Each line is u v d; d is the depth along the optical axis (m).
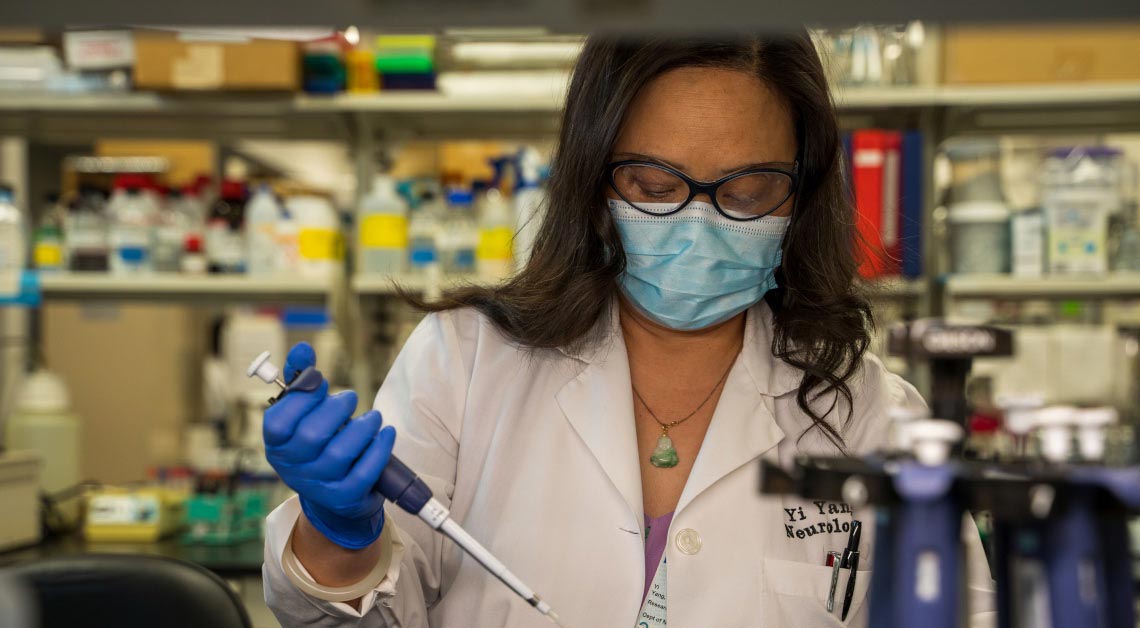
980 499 0.56
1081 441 0.64
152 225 3.21
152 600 1.58
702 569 1.27
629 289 1.35
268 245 3.12
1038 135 3.22
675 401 1.40
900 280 2.71
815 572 1.29
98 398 3.94
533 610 1.26
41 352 3.43
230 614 1.58
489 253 3.12
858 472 0.58
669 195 1.27
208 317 4.43
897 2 0.42
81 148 3.63
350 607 1.05
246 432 3.64
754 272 1.29
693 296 1.28
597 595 1.26
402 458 1.29
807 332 1.40
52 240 3.20
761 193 1.27
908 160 2.96
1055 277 2.95
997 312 3.50
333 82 3.05
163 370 4.20
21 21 0.44
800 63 1.28
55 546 2.90
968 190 3.03
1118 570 0.57
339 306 3.12
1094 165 2.98
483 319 1.42
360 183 3.23
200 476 3.12
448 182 3.34
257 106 3.05
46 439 3.08
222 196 3.22
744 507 1.31
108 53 3.03
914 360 0.64
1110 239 3.06
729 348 1.43
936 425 0.60
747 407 1.36
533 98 3.02
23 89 3.08
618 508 1.29
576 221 1.33
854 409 1.43
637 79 1.22
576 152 1.30
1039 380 3.11
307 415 0.90
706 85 1.22
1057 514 0.56
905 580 0.57
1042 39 2.91
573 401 1.35
